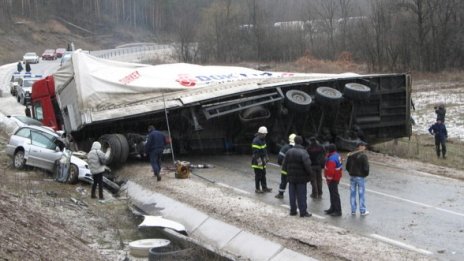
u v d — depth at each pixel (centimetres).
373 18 6681
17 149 1884
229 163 2023
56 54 7838
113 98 2006
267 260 1073
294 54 7550
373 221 1262
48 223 1159
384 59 6303
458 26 6166
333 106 2150
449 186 1659
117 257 1088
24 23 10081
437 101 3791
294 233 1152
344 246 1062
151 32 12494
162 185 1641
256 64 7119
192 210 1382
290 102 2092
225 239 1201
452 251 1043
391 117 2427
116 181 1778
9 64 7288
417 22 6347
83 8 11875
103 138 1936
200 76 2192
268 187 1622
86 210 1431
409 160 2166
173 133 2128
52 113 2258
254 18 8119
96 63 2105
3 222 972
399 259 987
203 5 11819
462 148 2495
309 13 8288
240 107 2069
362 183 1315
